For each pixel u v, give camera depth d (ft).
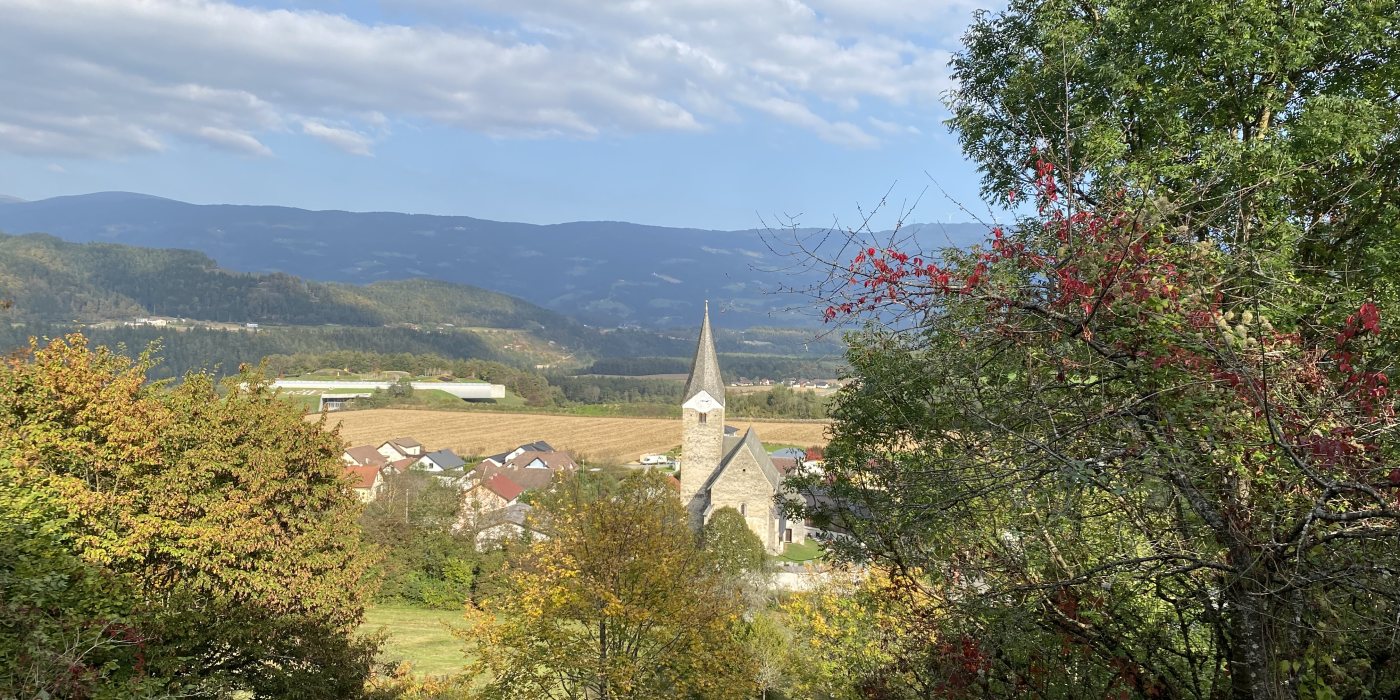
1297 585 13.51
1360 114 28.53
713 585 67.56
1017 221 18.54
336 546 74.69
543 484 226.99
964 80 40.88
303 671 58.59
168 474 61.31
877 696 25.95
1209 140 28.09
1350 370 14.97
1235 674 16.24
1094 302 16.07
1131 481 16.03
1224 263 17.61
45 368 58.49
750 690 60.39
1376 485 13.65
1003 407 17.75
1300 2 31.48
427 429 347.77
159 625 49.26
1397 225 27.61
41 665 28.78
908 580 23.31
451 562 158.51
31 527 41.78
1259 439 14.49
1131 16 33.68
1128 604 20.29
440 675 104.99
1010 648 19.13
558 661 56.90
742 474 182.09
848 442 30.09
